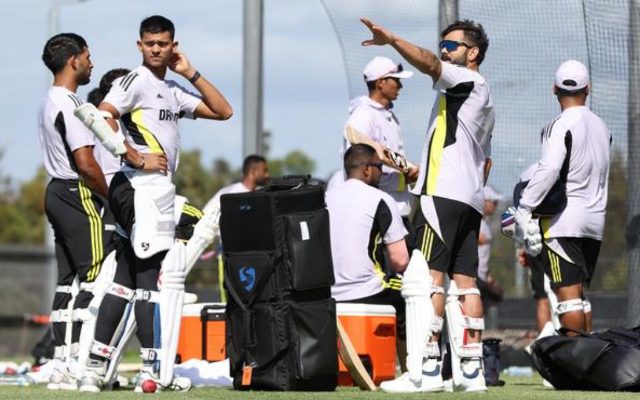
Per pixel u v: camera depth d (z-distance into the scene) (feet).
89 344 91.25
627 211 122.11
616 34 121.08
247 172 146.92
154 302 83.46
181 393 81.20
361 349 92.12
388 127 106.73
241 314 85.40
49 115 92.84
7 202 564.71
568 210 91.50
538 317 131.85
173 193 83.56
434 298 83.35
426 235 82.99
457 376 83.46
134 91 82.84
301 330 84.38
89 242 93.04
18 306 336.90
